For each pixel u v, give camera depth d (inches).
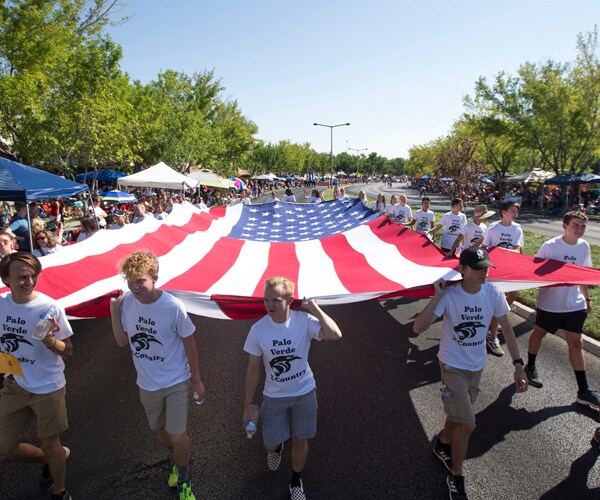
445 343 119.5
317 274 188.4
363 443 139.1
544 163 1310.3
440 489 118.3
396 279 162.6
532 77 1085.8
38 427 110.1
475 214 249.9
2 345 107.7
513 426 147.1
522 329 239.6
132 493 118.8
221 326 252.8
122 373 191.9
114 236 209.9
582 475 123.3
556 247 172.4
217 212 375.2
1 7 556.1
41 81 583.8
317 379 183.2
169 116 1128.8
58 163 649.6
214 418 155.4
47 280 151.5
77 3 633.6
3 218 489.1
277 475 125.3
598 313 243.0
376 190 2501.2
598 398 157.1
